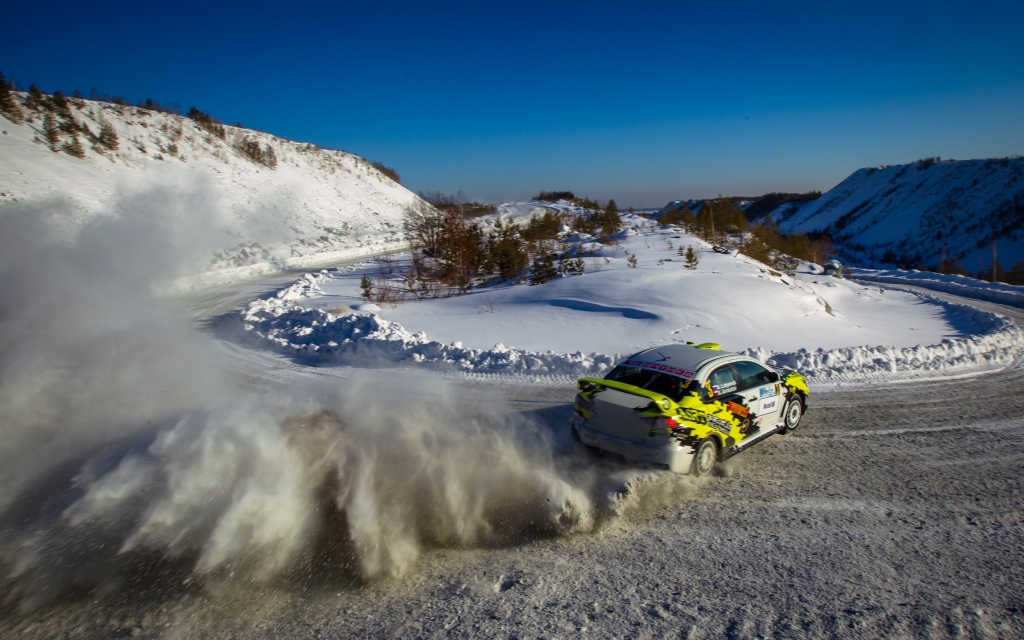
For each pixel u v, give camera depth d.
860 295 22.14
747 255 24.61
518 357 11.66
